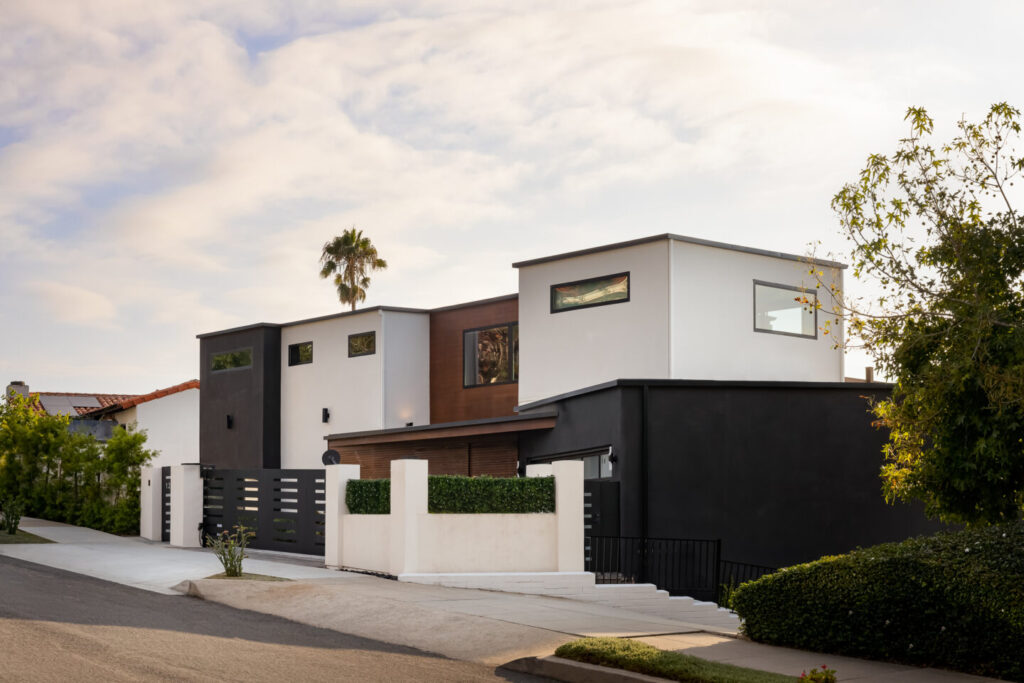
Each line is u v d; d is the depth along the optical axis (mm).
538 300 24344
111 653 9516
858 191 11062
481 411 28469
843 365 24250
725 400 18578
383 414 29141
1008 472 9898
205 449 34656
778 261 23578
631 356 22219
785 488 18578
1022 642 9375
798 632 10914
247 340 33375
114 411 43344
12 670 8547
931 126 10914
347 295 58969
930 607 10008
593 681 9352
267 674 8984
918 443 11484
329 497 17672
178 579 15555
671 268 21703
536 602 13711
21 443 26297
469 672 9617
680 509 18125
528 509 16469
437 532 15820
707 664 9555
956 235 10438
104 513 23781
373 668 9547
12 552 18656
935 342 10297
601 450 19188
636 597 16281
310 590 13984
